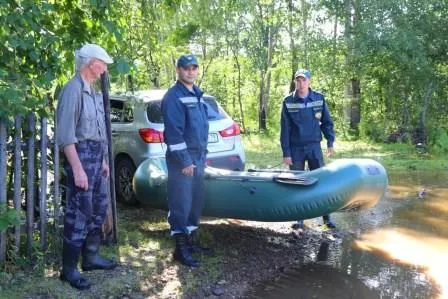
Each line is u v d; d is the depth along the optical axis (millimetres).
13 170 4004
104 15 4586
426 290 4066
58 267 4031
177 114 4090
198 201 4500
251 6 15039
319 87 15180
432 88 13047
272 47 16734
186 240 4562
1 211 3695
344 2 14320
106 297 3670
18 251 3998
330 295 3951
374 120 14875
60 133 3475
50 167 4320
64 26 4656
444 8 13078
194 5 7523
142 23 6395
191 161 4148
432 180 8328
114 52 5023
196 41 15656
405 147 11914
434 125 12844
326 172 4551
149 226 5441
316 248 5004
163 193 5230
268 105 18750
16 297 3514
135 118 6242
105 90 4535
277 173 4766
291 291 4012
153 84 8258
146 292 3816
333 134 5527
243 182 4672
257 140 14188
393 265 4602
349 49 13852
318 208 4465
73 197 3621
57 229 4293
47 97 4477
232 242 5031
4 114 3656
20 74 4012
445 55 13266
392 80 13883
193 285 3980
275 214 4562
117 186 6461
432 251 4969
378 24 13414
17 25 3977
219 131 6289
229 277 4199
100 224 3977
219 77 18875
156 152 6066
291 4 15820
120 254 4496
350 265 4574
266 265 4508
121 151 6359
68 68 4551
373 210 6449
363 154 11164
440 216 6188
